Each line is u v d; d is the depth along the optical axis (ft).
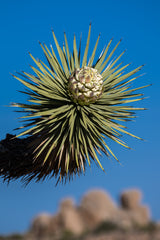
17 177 16.89
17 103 14.28
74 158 15.38
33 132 14.80
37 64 15.26
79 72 15.05
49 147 14.96
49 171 16.42
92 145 15.29
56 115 14.69
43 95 15.21
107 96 15.75
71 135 14.14
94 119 14.96
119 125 14.64
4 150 16.14
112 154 14.28
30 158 16.11
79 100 14.90
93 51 16.62
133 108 14.90
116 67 16.51
